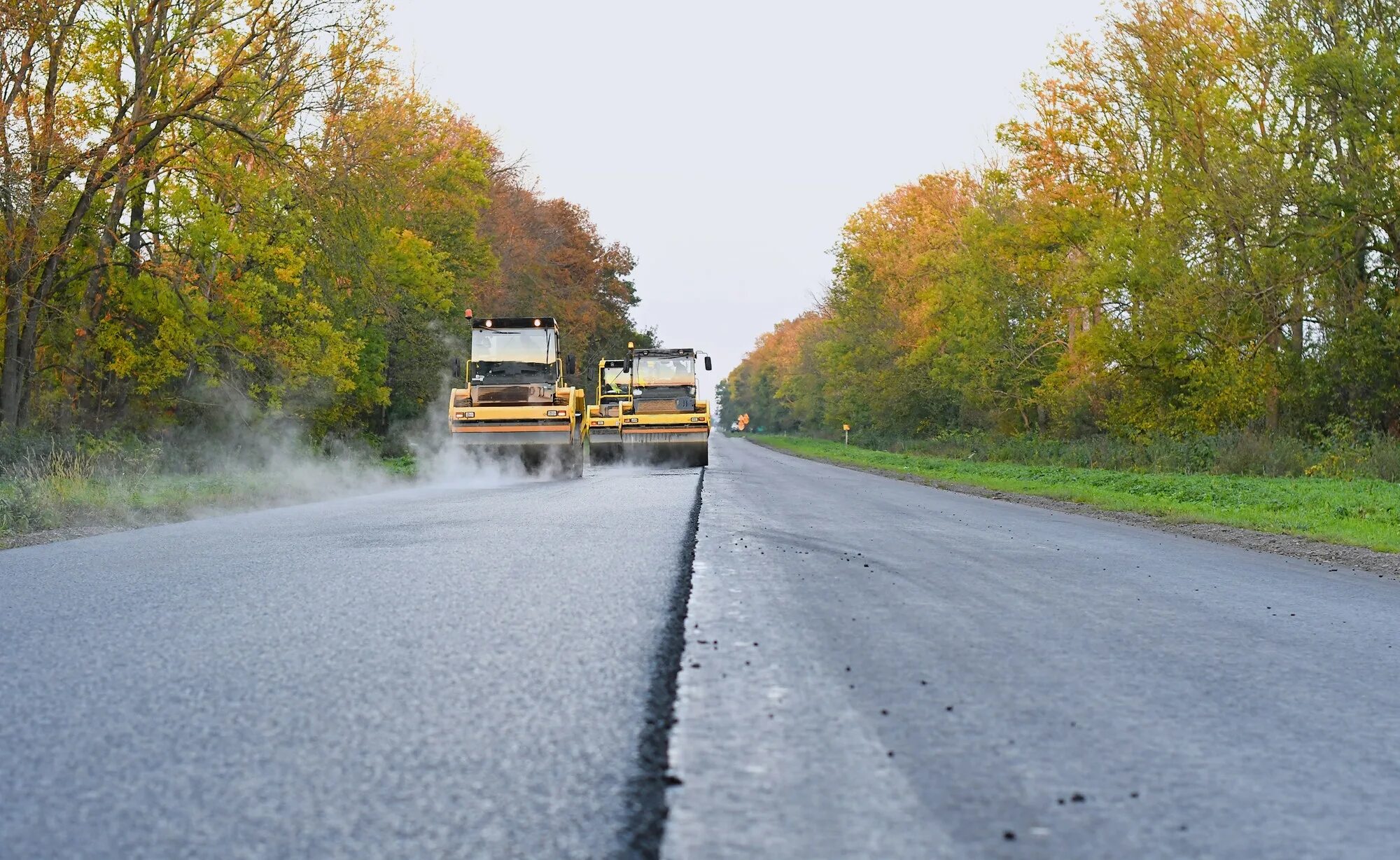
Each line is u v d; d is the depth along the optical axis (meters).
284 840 2.44
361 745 3.21
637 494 17.62
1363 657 5.27
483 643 4.79
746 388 194.38
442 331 40.56
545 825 2.55
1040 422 48.44
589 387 60.66
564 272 68.88
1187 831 2.68
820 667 4.57
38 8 23.42
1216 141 32.72
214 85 25.17
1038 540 11.72
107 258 27.14
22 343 25.73
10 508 13.66
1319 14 31.89
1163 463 32.34
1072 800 2.90
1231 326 32.97
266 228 28.62
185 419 30.98
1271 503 19.17
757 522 12.62
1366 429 32.44
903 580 7.71
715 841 2.51
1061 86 38.53
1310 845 2.61
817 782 2.99
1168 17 34.69
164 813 2.62
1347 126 30.58
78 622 5.46
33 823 2.55
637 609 5.70
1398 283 32.47
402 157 31.50
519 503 15.38
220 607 5.86
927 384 59.50
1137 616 6.38
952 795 2.91
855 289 67.25
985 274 44.69
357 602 5.95
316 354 30.20
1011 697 4.13
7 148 23.41
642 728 3.42
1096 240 36.84
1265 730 3.73
